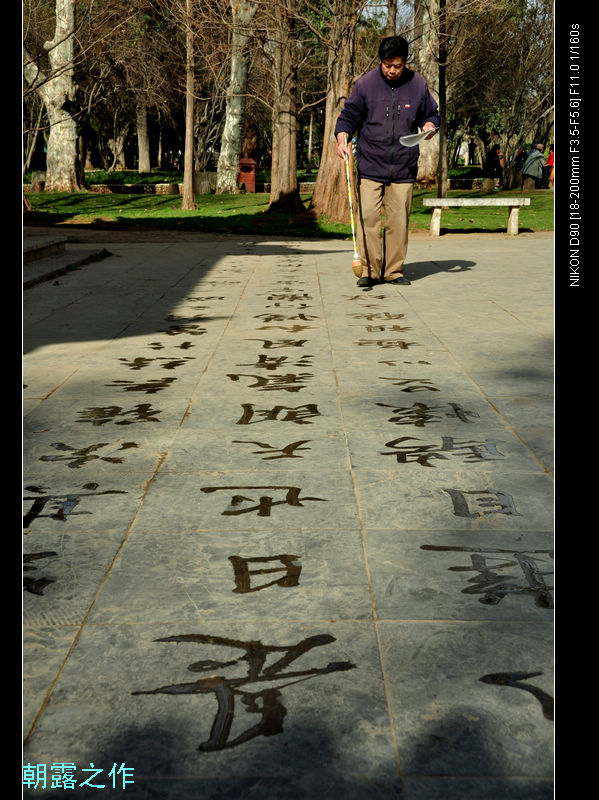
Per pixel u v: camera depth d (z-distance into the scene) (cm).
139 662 199
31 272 895
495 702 182
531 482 313
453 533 269
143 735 174
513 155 3544
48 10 2853
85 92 3117
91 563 251
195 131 4153
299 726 176
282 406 418
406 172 798
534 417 395
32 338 590
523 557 251
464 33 2733
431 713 179
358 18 1698
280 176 2116
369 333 598
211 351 544
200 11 2111
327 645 205
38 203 2428
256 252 1194
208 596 230
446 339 573
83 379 476
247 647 204
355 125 782
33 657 202
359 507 292
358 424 388
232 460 341
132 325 637
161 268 995
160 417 402
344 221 1717
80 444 363
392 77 754
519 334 586
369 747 169
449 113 3806
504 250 1195
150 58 3130
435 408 412
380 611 221
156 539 267
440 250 1205
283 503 296
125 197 2688
